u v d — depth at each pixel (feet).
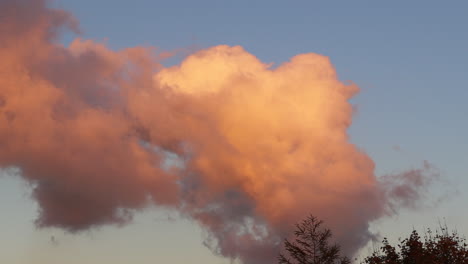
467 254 177.06
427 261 179.22
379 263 191.01
